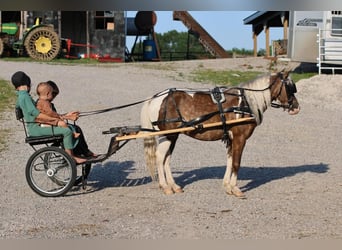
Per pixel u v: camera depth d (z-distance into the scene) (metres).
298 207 8.54
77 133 9.17
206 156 12.40
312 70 26.12
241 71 26.64
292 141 14.20
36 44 30.27
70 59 32.09
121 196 9.12
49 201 8.79
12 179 10.09
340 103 19.61
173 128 9.01
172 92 9.14
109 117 15.96
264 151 13.05
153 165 9.26
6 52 31.28
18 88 9.18
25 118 9.06
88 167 9.54
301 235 7.16
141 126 9.26
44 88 9.19
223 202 8.77
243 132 9.02
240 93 9.03
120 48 34.38
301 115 17.64
